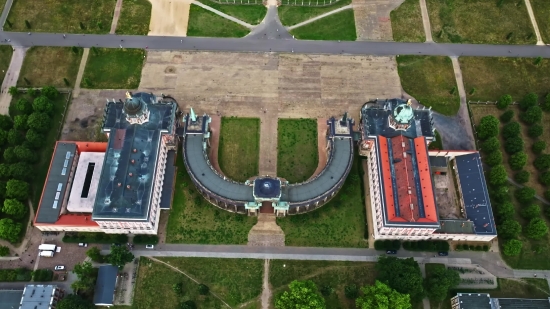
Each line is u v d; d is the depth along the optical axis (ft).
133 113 533.55
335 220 561.43
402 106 542.16
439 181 590.55
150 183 517.55
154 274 523.29
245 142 614.34
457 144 620.90
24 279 513.86
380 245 541.75
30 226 547.08
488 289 523.70
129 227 523.70
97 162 570.05
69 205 541.34
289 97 651.66
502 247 545.03
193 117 578.25
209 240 545.85
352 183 579.07
